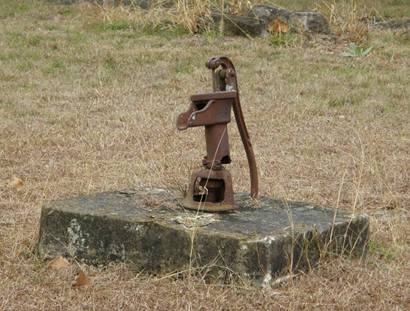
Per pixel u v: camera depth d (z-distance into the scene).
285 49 17.20
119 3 20.89
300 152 10.50
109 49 16.97
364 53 16.92
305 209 6.65
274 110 12.91
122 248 6.10
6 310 5.41
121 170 9.32
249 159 6.68
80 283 5.80
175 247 5.91
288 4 22.86
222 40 17.81
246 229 5.93
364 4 22.06
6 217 7.41
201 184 6.39
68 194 8.28
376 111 13.15
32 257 6.42
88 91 14.09
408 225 7.47
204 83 14.84
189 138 11.16
